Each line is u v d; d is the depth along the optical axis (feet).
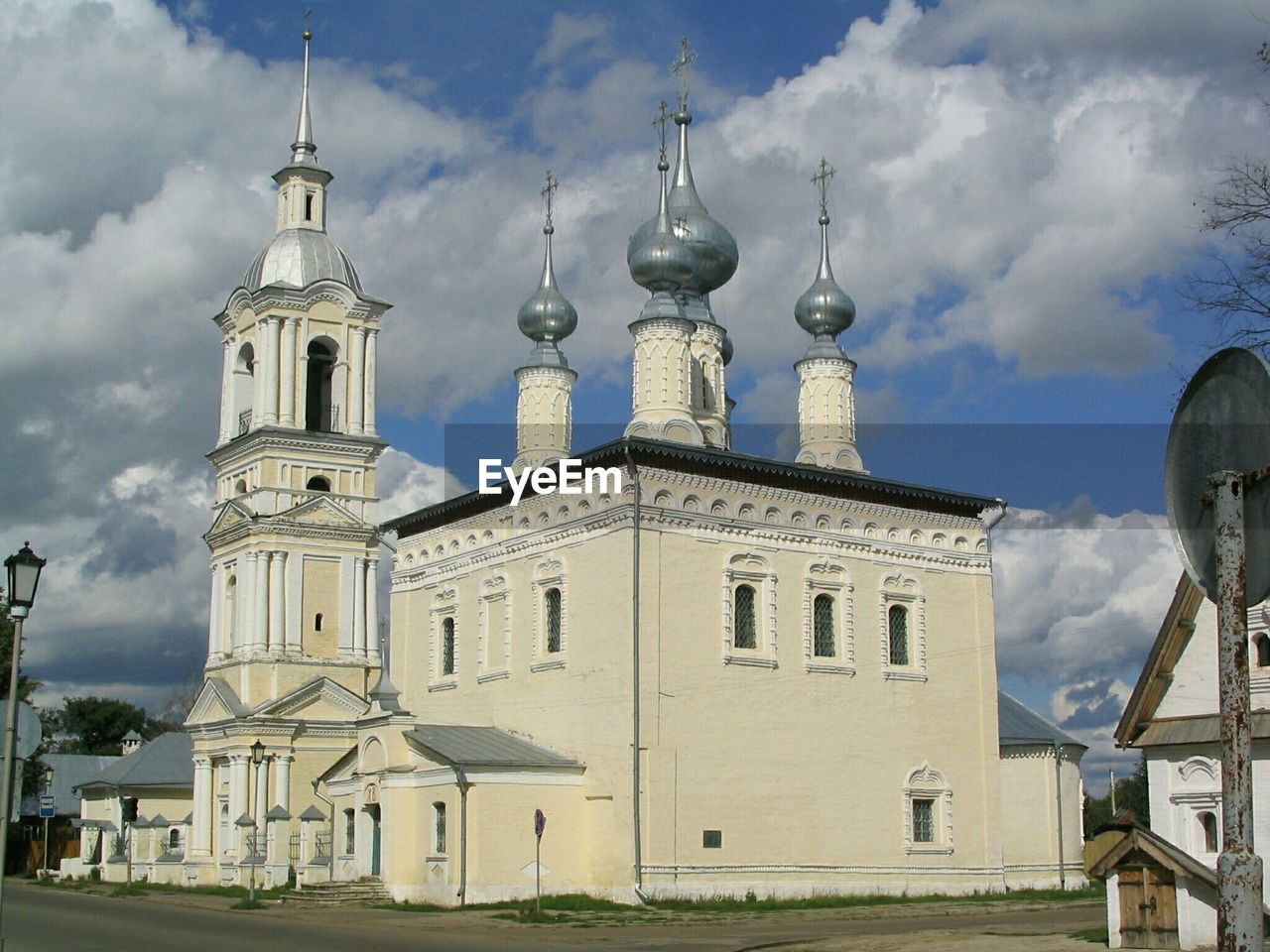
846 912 143.23
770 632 162.61
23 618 71.05
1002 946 99.04
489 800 150.82
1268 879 94.17
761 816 157.28
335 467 233.55
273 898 166.61
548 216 215.10
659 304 183.93
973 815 175.42
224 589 233.35
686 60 212.23
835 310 209.15
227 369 243.60
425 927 124.06
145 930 118.62
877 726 169.17
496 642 175.01
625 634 153.38
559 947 100.53
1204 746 98.22
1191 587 99.30
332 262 241.14
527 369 208.33
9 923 128.26
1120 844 93.61
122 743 387.96
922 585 177.47
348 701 224.53
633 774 149.48
